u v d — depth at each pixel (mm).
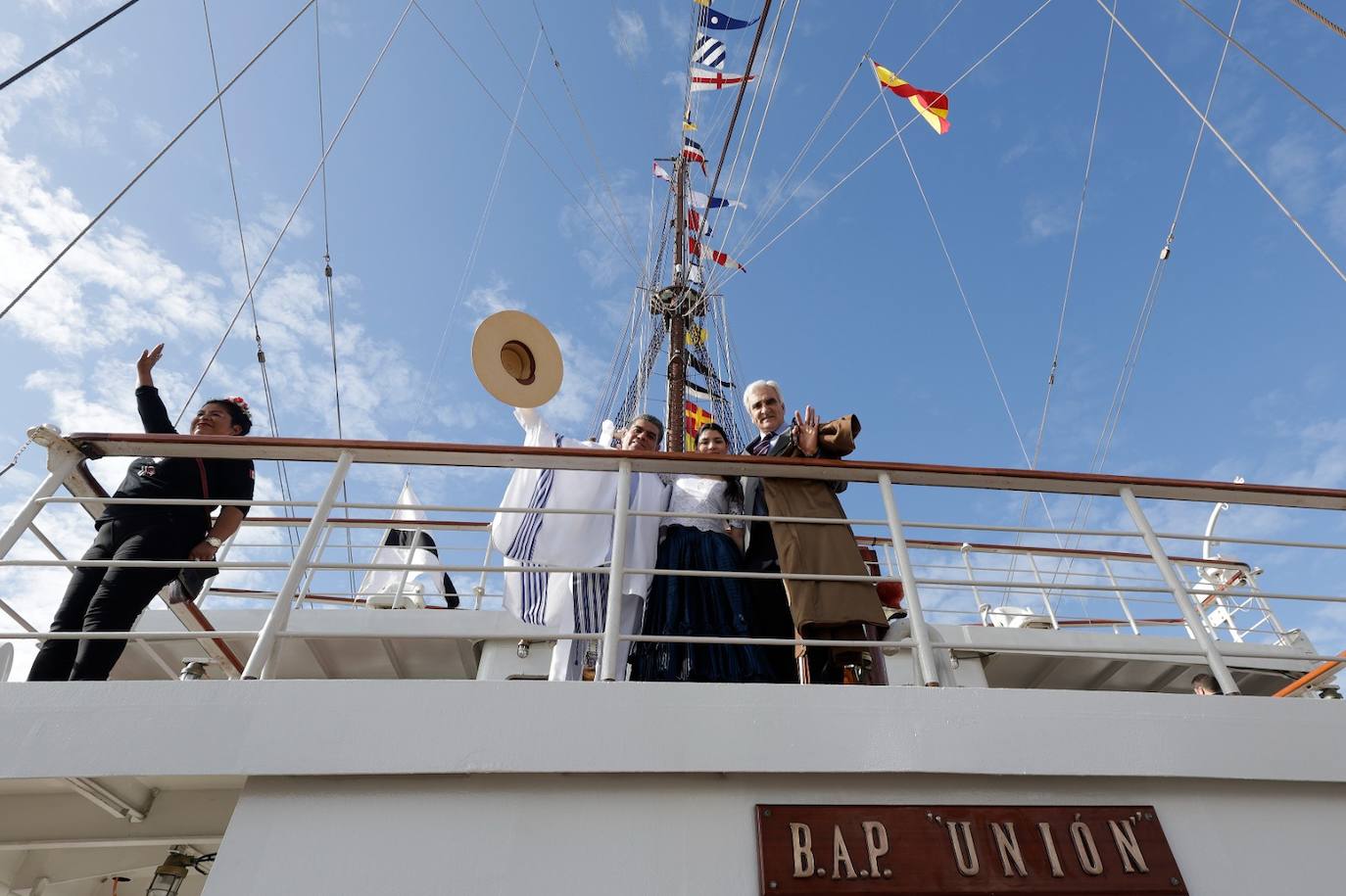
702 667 3365
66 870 4062
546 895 2172
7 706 2338
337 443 3117
